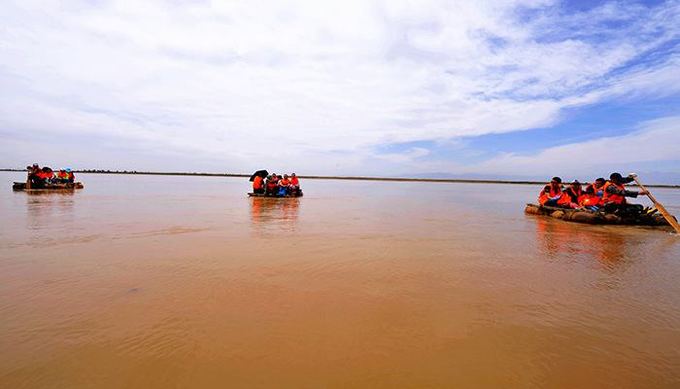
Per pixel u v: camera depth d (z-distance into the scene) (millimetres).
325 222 9852
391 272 4887
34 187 20234
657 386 2383
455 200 22125
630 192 10289
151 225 8500
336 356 2676
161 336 2926
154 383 2311
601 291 4246
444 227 9391
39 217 9445
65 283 4168
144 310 3426
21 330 2986
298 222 9719
